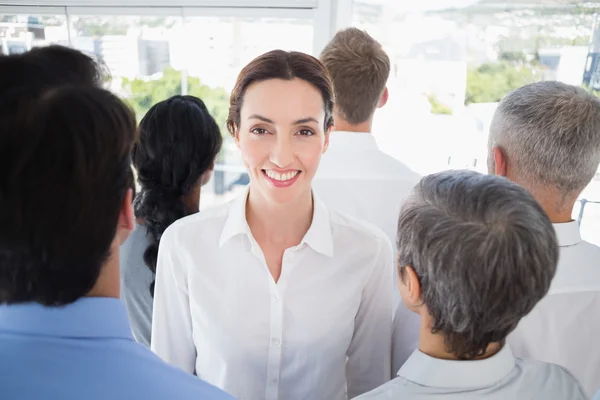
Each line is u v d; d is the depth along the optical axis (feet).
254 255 2.84
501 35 5.67
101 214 1.41
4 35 6.86
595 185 5.32
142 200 3.65
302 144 2.54
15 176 1.26
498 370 1.91
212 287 2.86
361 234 2.98
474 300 1.76
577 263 2.62
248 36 6.35
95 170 1.35
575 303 2.60
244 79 2.52
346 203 4.40
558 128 2.42
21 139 1.26
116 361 1.46
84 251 1.40
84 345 1.45
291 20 6.20
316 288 2.89
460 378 1.89
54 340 1.43
